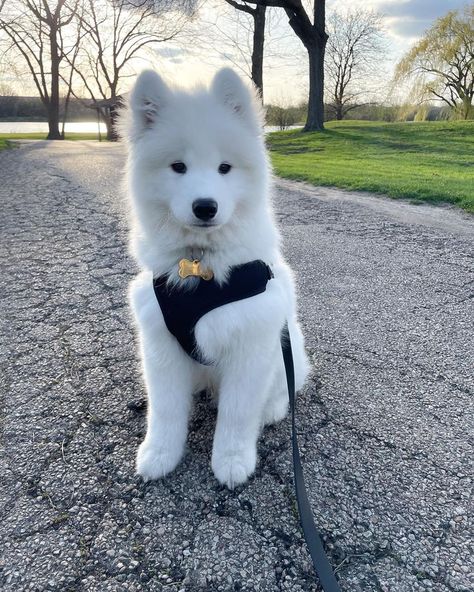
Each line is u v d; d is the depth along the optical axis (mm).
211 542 463
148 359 546
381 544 462
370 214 1832
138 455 558
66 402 672
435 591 417
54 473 546
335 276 1183
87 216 1781
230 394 542
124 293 1056
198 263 510
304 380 690
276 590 418
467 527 482
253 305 512
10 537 466
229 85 534
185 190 495
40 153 4355
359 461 571
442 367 770
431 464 566
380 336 874
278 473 553
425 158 3760
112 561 442
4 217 1767
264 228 550
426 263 1270
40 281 1128
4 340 843
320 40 5477
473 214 1800
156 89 520
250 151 532
